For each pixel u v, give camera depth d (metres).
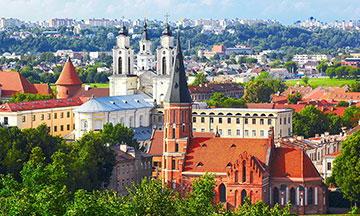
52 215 159.62
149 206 171.50
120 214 167.38
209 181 188.75
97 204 165.38
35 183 176.75
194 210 176.75
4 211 163.50
